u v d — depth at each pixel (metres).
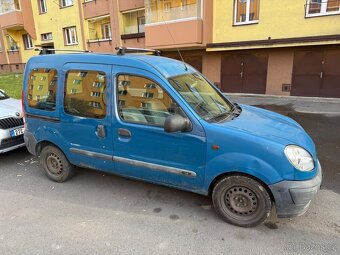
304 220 3.04
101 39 18.70
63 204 3.48
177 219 3.11
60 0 19.89
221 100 3.67
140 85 3.16
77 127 3.62
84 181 4.12
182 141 2.97
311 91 11.82
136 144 3.25
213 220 3.08
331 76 11.23
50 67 3.76
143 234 2.86
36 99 3.96
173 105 2.99
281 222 3.01
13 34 24.14
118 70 3.26
